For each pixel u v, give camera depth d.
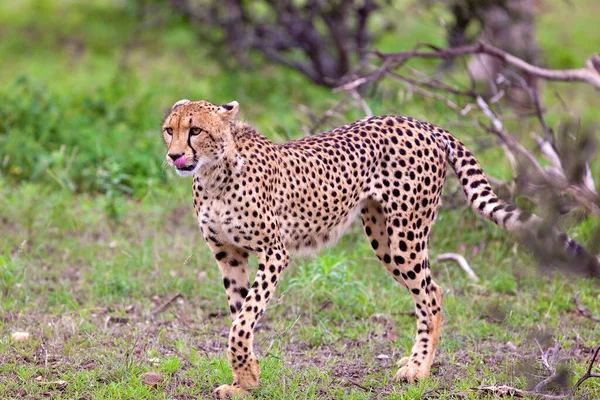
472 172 13.27
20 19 40.47
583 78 17.89
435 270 17.45
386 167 13.01
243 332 11.81
